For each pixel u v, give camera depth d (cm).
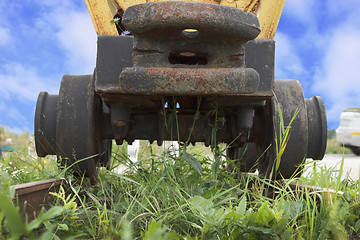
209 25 176
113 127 240
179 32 185
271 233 147
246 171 349
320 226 170
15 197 164
